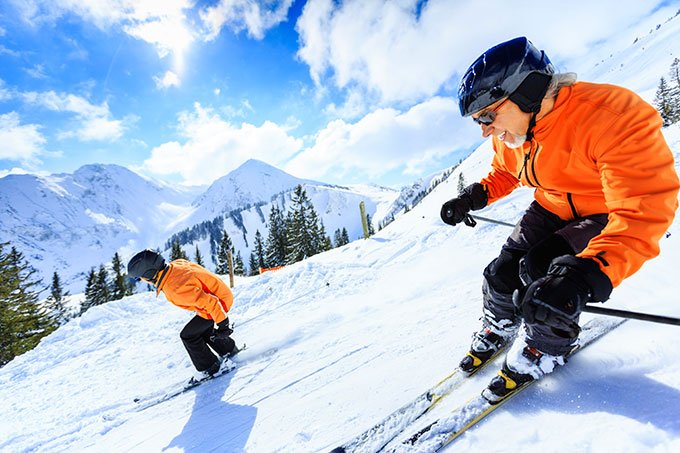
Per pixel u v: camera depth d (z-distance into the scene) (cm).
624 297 213
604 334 170
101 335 635
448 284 438
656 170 105
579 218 149
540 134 134
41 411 382
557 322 103
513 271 165
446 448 140
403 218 1644
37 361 579
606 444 111
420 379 215
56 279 4456
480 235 677
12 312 2116
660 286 212
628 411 120
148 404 328
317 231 3959
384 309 411
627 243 105
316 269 739
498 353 184
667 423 109
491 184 210
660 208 104
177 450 236
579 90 126
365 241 977
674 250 258
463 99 138
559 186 146
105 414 327
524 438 128
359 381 241
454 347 243
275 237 4247
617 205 111
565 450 116
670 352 140
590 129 120
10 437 322
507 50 125
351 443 164
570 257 112
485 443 133
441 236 754
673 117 3516
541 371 144
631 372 138
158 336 584
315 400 238
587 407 130
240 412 260
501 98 127
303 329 419
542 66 124
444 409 165
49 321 2402
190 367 427
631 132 110
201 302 339
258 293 699
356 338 337
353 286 596
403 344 281
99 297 4106
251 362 360
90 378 457
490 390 152
